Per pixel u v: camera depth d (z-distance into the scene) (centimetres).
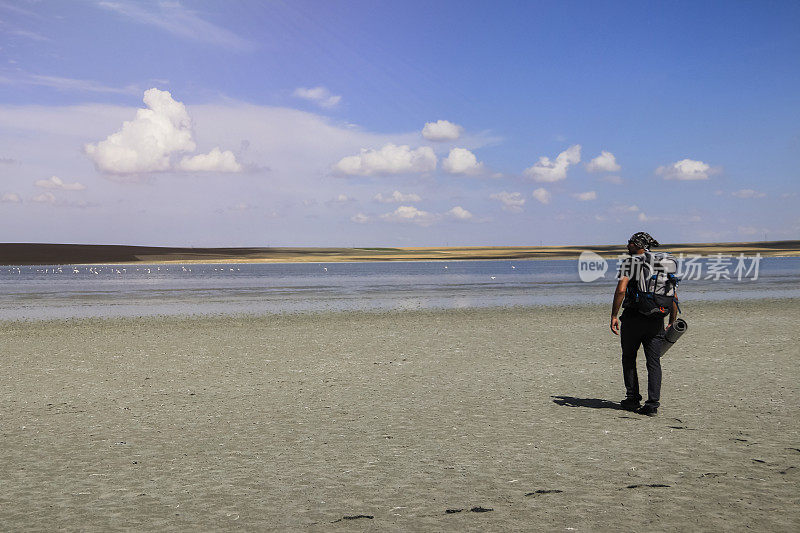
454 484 498
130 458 583
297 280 6850
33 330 1898
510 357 1264
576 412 764
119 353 1380
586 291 4081
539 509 439
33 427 711
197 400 862
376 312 2478
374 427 697
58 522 425
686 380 969
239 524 419
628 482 495
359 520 423
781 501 446
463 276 8019
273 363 1212
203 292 4228
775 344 1406
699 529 398
